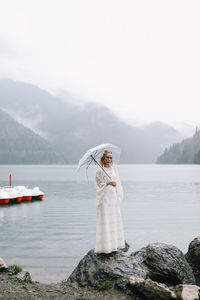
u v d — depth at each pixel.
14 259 8.73
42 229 13.78
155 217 17.16
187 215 17.92
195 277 6.75
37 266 8.04
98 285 5.41
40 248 10.10
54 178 76.31
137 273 5.52
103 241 5.64
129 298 4.96
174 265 5.93
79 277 5.77
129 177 77.69
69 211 20.09
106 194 5.66
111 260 5.80
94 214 18.44
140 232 12.88
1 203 24.81
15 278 6.11
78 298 4.98
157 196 30.80
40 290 5.40
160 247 6.27
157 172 115.75
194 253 7.02
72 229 13.61
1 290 5.29
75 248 10.06
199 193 34.41
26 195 27.27
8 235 12.48
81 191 39.06
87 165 5.61
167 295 4.71
